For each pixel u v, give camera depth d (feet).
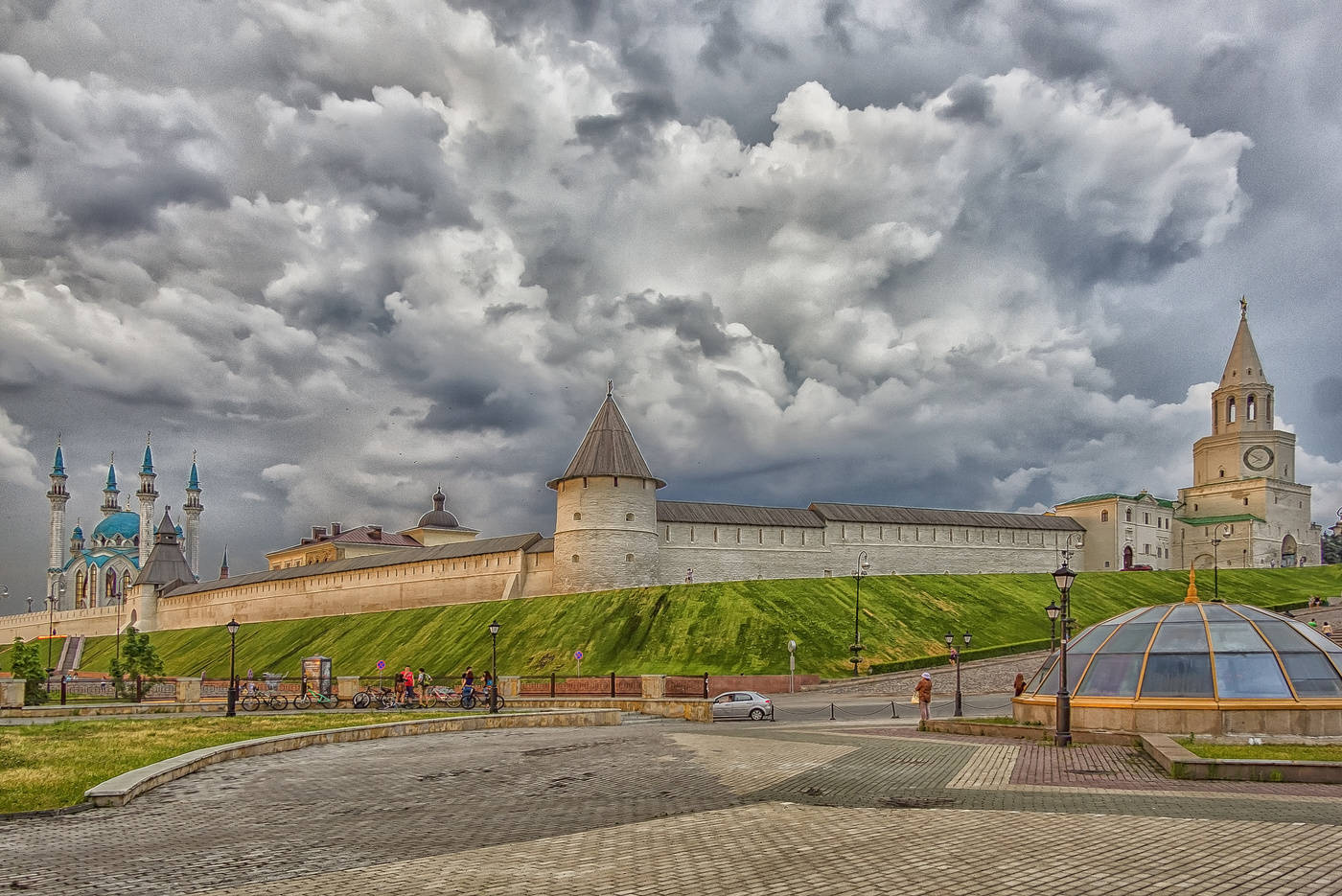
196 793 57.36
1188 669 80.38
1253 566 369.91
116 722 105.91
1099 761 66.18
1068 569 83.46
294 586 333.83
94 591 556.92
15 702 123.85
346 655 259.39
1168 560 371.35
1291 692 76.89
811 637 207.72
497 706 134.82
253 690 154.20
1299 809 45.42
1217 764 55.72
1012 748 75.61
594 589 249.96
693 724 116.67
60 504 561.02
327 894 33.83
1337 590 281.95
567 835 43.01
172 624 394.11
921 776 59.93
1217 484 399.03
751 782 58.13
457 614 258.37
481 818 47.91
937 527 314.14
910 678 182.39
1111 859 36.29
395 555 310.24
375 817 48.83
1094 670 85.25
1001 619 238.68
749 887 33.27
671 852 38.91
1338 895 31.58
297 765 70.23
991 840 39.73
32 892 34.94
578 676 190.39
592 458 257.14
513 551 266.98
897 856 37.32
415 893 33.65
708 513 279.69
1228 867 34.83
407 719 107.55
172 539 429.79
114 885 35.86
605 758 72.13
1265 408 403.13
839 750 75.20
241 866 38.42
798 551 288.10
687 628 212.43
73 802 53.11
